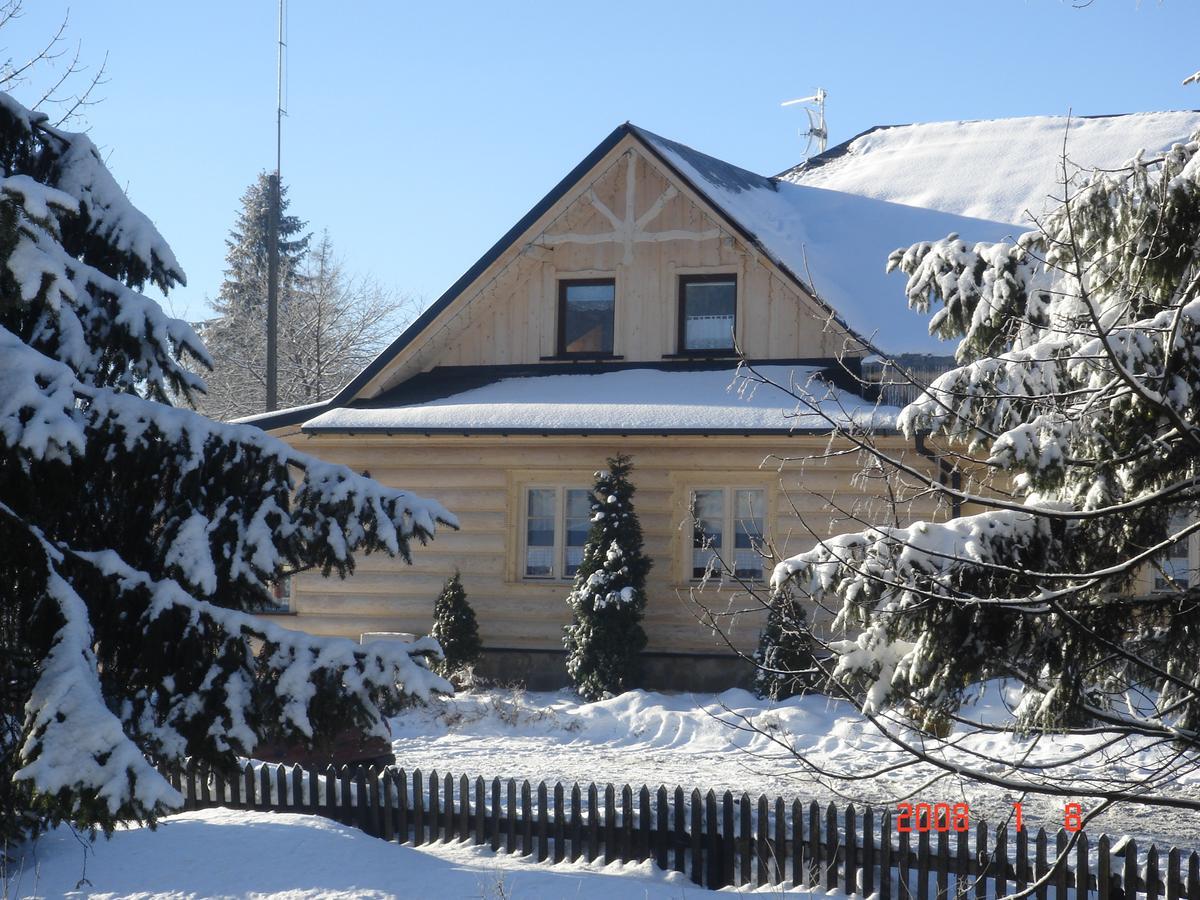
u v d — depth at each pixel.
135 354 9.55
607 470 18.98
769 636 16.78
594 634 17.78
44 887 8.55
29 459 7.69
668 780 13.37
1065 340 8.57
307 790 10.81
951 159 25.59
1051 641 8.65
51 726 7.12
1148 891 7.80
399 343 20.72
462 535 19.70
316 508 9.12
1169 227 8.58
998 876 8.21
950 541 8.59
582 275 20.98
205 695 8.30
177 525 8.61
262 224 61.16
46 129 9.75
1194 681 8.47
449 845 10.16
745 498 18.58
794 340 19.70
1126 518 8.75
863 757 14.06
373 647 8.62
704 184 20.36
